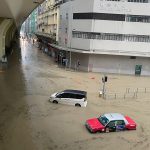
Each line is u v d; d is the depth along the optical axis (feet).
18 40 400.06
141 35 157.48
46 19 271.49
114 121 73.31
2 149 58.75
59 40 193.57
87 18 157.79
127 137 70.69
